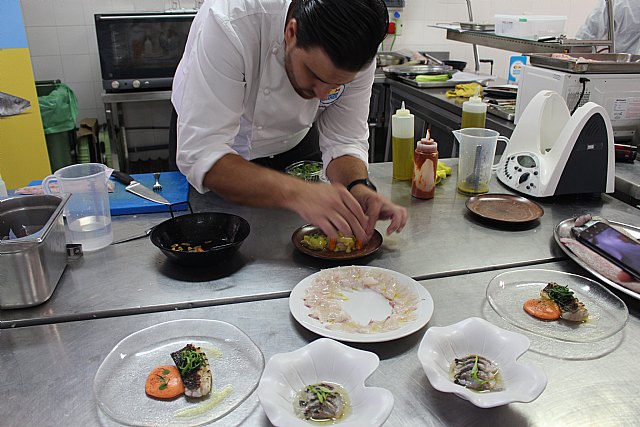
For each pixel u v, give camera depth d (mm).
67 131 2957
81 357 772
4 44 2619
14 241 844
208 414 661
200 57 1131
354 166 1326
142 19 2689
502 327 855
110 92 2842
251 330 841
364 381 680
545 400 696
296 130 1466
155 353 776
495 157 1878
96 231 1106
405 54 3615
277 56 1189
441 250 1126
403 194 1459
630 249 1020
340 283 964
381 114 3357
